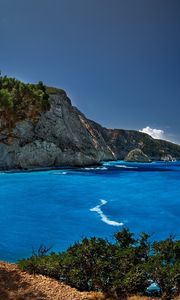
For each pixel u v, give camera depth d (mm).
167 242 14367
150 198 53594
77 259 13844
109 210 43281
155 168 134250
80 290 13391
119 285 12734
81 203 47781
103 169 117062
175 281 12547
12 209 42656
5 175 84188
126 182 75750
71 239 29797
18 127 103250
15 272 14031
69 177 83250
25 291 12234
